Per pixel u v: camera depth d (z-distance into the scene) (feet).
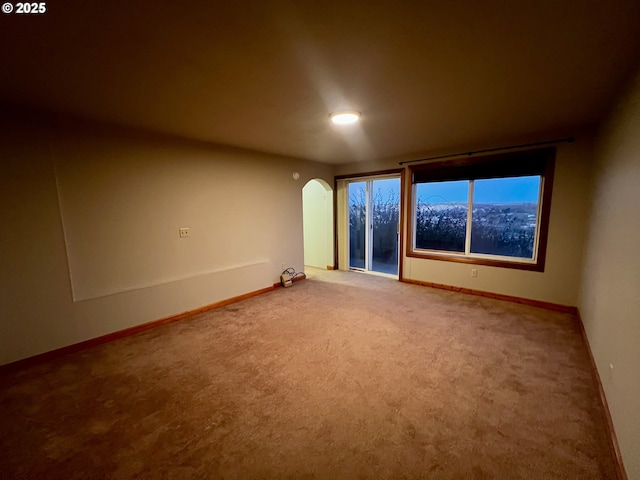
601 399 6.08
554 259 11.28
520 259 12.41
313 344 8.93
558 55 5.32
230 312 11.85
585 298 9.43
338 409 6.06
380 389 6.69
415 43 4.92
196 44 4.86
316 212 20.29
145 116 8.60
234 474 4.62
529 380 6.92
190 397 6.53
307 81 6.36
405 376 7.18
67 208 8.59
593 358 7.34
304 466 4.74
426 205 15.15
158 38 4.65
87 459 4.94
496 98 7.47
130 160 9.85
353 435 5.36
